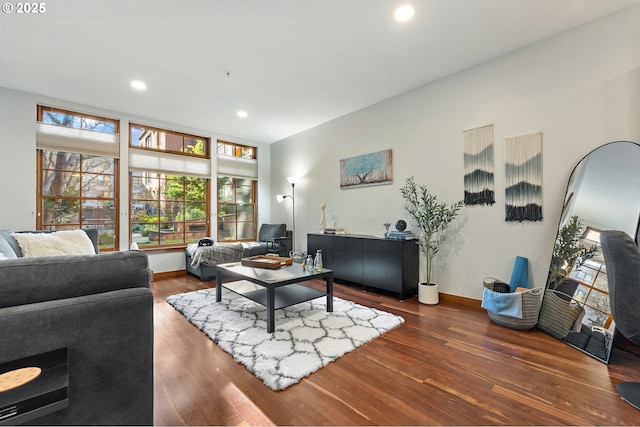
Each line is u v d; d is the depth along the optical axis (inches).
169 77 125.3
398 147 148.6
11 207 135.1
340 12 85.7
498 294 98.7
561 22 93.0
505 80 111.3
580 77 94.9
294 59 112.3
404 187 146.2
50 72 120.1
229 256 171.5
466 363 74.2
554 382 65.5
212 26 91.3
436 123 132.7
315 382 66.1
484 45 105.3
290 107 163.5
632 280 56.3
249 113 172.4
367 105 161.8
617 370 70.3
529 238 105.6
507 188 110.8
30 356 36.8
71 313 39.4
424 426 52.1
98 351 41.5
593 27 92.4
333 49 105.7
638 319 55.9
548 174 101.6
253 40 99.2
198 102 153.9
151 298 46.4
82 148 155.8
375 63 116.5
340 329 95.3
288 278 99.7
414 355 78.5
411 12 86.3
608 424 52.1
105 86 133.6
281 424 52.8
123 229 168.6
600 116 91.3
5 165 133.9
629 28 86.4
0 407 30.8
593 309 80.7
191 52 106.3
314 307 118.3
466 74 122.4
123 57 109.0
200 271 167.6
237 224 226.1
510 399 59.5
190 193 201.2
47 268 41.2
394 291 131.8
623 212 79.7
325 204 181.8
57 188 150.6
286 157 225.1
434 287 124.0
